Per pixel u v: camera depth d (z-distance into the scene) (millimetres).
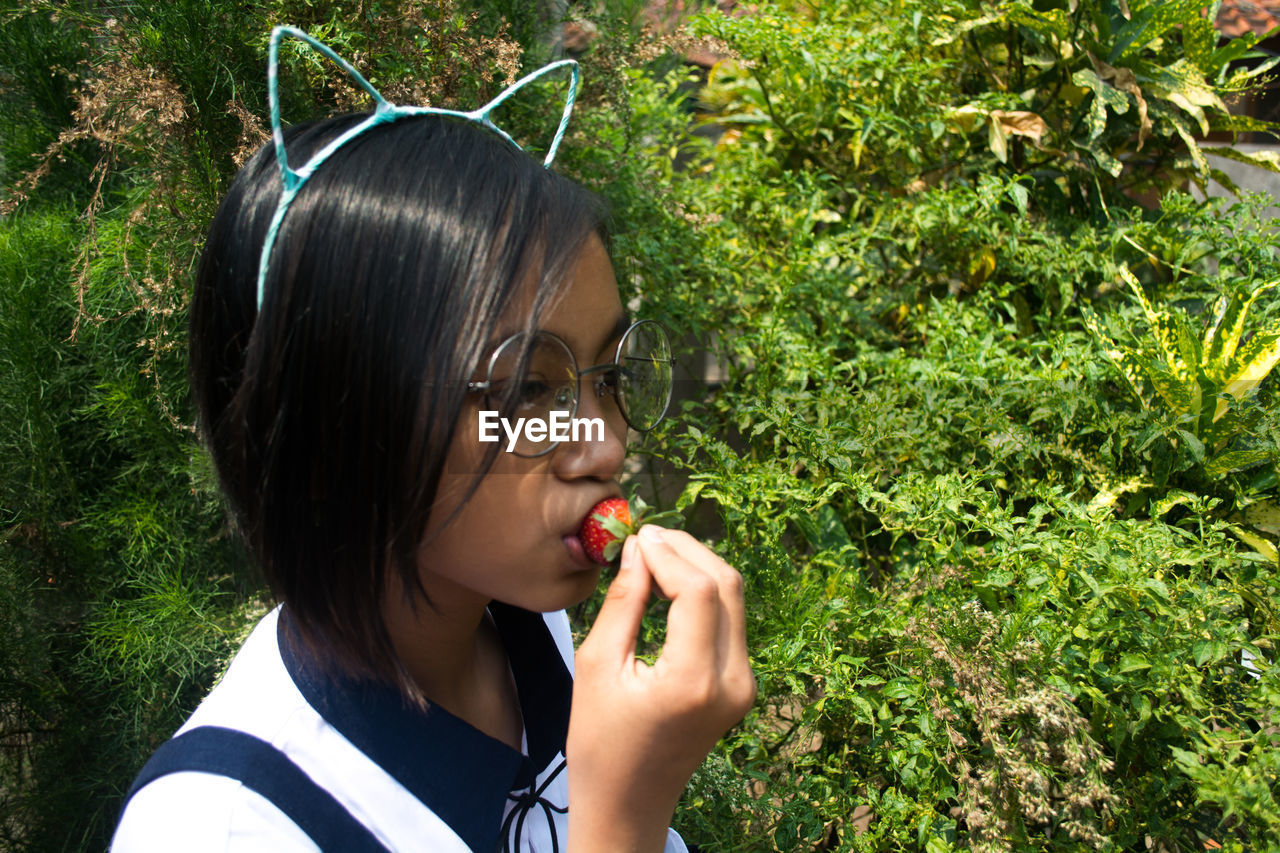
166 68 927
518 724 608
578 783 478
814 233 1676
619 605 480
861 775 912
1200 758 764
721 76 1795
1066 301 1305
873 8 1648
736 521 1061
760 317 1412
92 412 1022
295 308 445
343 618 474
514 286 445
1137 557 830
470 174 460
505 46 1066
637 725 462
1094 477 1054
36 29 1119
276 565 478
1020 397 1125
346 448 448
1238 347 1073
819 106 1618
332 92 1049
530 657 594
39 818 979
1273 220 1324
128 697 979
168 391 1028
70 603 1039
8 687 972
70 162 1176
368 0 979
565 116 548
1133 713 802
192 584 1062
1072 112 1569
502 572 477
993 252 1418
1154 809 810
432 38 1037
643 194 1419
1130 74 1432
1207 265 1581
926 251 1539
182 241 967
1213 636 787
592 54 1309
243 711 483
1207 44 1469
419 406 439
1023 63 1582
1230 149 1543
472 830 502
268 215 464
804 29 1565
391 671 486
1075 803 730
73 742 1002
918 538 994
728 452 1076
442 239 442
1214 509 1070
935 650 799
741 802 836
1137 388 1104
